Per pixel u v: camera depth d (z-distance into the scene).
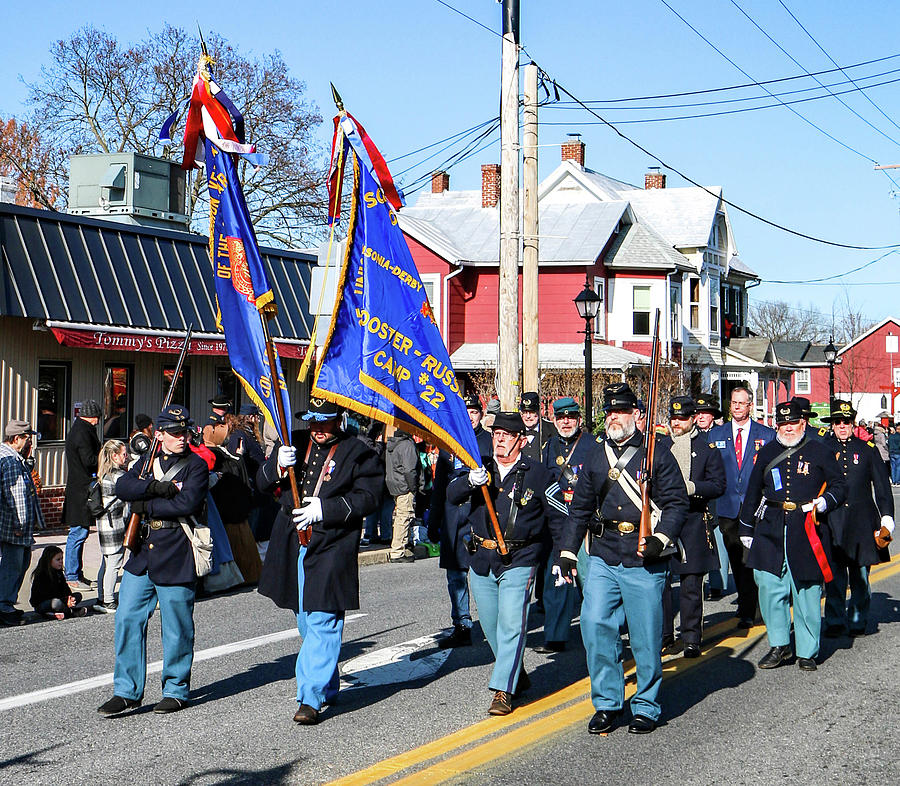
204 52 7.76
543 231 38.06
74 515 12.73
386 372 7.40
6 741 6.62
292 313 20.64
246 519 12.66
